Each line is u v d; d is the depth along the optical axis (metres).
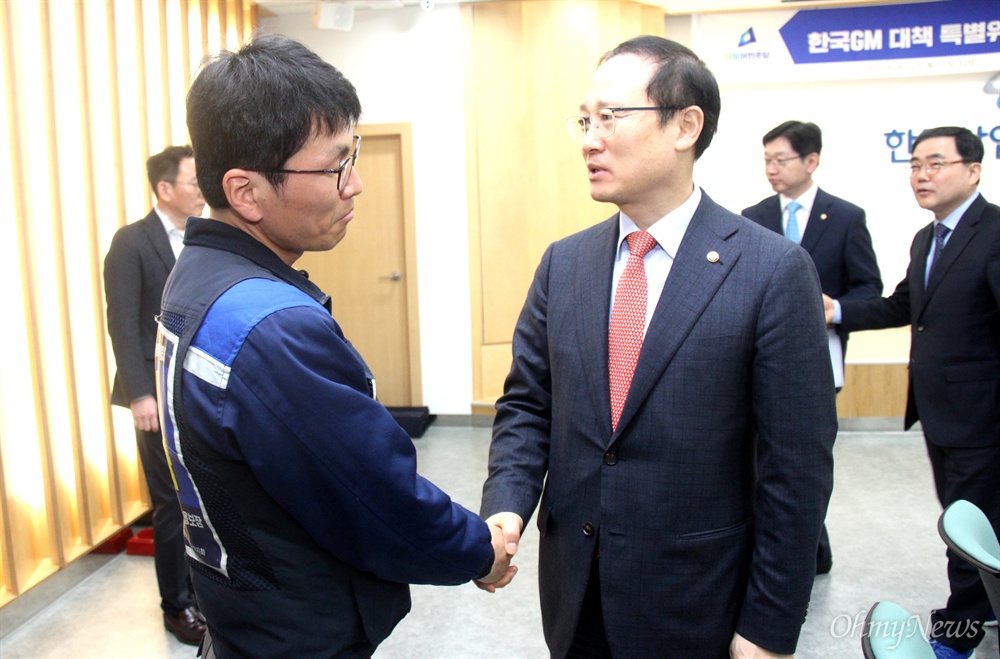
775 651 1.15
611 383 1.26
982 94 5.16
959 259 2.24
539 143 5.23
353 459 0.90
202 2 4.21
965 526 1.34
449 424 5.50
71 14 2.99
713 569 1.20
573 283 1.36
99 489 3.21
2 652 2.54
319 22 4.85
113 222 3.27
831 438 1.18
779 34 5.20
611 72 1.21
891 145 5.24
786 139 2.99
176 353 0.93
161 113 3.69
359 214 5.46
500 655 2.51
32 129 2.79
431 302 5.43
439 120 5.27
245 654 0.97
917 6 5.08
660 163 1.20
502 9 5.14
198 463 0.92
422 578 0.99
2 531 2.64
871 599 2.75
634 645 1.22
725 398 1.18
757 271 1.18
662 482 1.20
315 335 0.91
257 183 0.93
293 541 0.94
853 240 2.96
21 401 2.73
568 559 1.29
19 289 2.71
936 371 2.29
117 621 2.75
